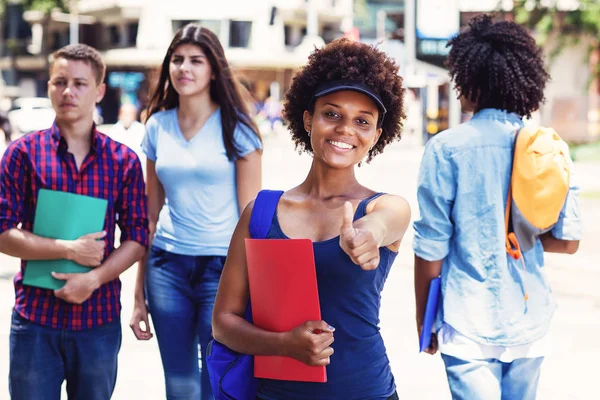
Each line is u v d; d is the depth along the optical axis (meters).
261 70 47.75
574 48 30.75
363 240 2.21
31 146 3.65
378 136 2.76
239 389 2.65
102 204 3.63
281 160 26.36
